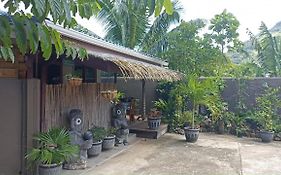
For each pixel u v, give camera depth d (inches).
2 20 47.6
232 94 396.8
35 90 182.7
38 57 190.9
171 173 209.5
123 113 303.1
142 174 205.5
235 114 383.2
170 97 398.6
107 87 294.2
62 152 180.1
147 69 252.8
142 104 422.9
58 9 47.8
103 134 259.3
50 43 53.1
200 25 438.6
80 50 79.9
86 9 59.1
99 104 278.5
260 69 426.9
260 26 427.5
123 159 243.0
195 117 382.6
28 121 180.2
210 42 431.8
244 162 243.4
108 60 198.5
